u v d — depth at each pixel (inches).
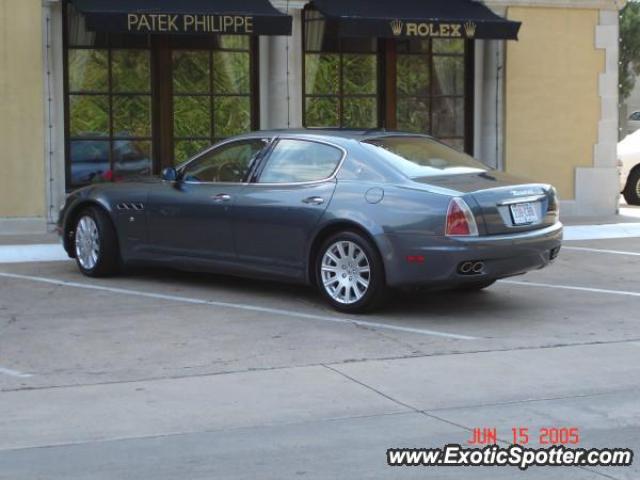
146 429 238.5
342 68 620.1
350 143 367.2
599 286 425.1
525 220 354.0
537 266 359.3
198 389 271.7
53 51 558.6
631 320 359.3
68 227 439.8
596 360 304.0
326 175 365.7
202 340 325.1
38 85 546.6
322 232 360.5
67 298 389.4
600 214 653.3
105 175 583.2
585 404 259.9
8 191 546.0
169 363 298.0
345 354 308.5
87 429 238.5
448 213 335.0
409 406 257.3
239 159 391.5
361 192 352.8
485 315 366.0
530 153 639.1
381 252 345.4
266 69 600.4
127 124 585.9
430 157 370.9
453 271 336.2
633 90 1620.3
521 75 633.0
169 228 402.6
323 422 244.1
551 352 313.1
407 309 374.3
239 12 540.1
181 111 593.6
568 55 639.1
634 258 500.1
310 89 615.2
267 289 408.2
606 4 639.8
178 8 536.1
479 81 638.5
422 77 634.8
